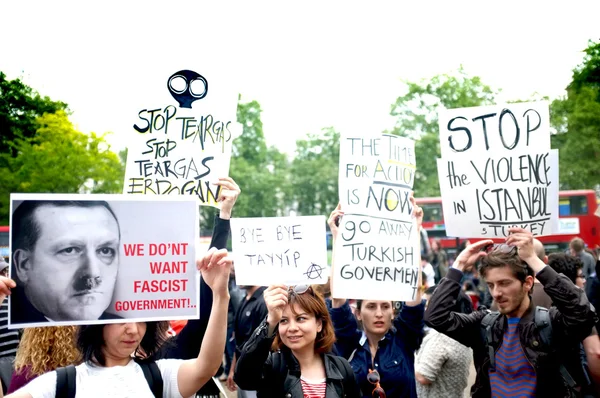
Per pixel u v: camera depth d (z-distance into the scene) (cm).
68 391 312
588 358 437
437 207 2945
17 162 4306
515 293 416
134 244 345
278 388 402
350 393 409
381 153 560
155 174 522
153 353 355
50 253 331
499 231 554
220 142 529
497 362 423
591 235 2736
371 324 491
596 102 3791
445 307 446
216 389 533
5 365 458
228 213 481
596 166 3812
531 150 546
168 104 528
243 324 712
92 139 4547
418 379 514
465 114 564
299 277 455
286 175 7156
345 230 543
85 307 333
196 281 350
